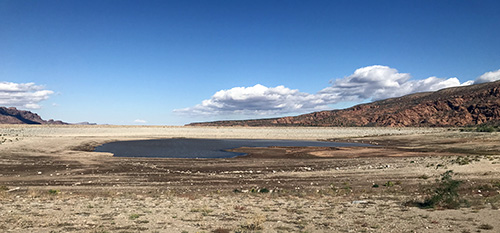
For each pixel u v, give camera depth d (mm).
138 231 11891
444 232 11695
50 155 49156
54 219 13633
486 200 17438
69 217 14094
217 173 33938
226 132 141000
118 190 24266
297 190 24219
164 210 16156
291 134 134625
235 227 12734
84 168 36812
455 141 75812
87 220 13578
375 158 47781
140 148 71625
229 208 17000
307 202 18875
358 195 21453
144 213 15344
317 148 70250
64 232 11523
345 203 18438
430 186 23797
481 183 23734
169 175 32250
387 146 77188
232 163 42344
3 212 14852
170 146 78062
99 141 87438
